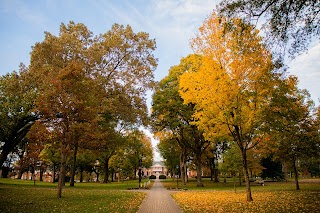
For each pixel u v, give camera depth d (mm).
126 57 27625
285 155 21516
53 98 17031
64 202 14320
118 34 27547
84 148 24688
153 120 34688
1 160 23703
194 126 33656
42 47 23594
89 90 18625
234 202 14297
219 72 13570
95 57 25344
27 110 22453
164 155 56969
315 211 10109
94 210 11586
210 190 26375
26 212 10766
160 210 12234
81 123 16906
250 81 13406
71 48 24828
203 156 47844
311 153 20656
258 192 21016
